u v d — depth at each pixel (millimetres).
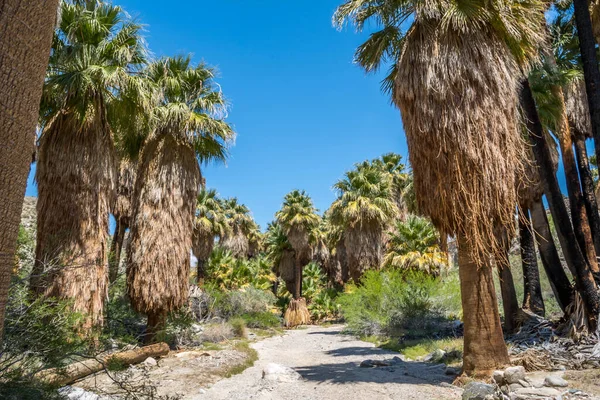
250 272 27125
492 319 6504
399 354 10891
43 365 4254
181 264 11000
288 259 33781
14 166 1731
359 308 15977
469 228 6312
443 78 6449
